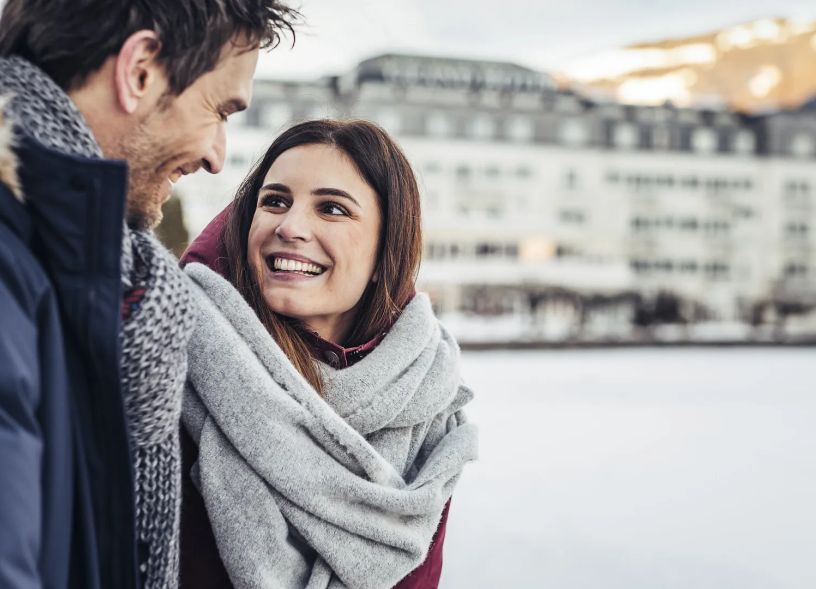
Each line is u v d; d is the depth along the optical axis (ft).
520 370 70.69
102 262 2.56
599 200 165.58
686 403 46.19
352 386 4.17
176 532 3.22
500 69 177.27
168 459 3.11
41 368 2.45
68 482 2.51
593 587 13.79
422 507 3.97
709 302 171.12
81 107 2.80
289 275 4.15
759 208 174.60
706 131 172.24
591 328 160.86
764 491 22.57
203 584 3.95
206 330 3.83
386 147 4.40
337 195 4.17
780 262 174.60
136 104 2.83
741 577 14.71
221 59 2.96
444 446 4.40
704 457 28.19
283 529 3.73
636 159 168.45
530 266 159.63
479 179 160.45
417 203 4.53
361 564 3.83
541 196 162.61
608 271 163.63
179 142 2.98
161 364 2.90
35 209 2.52
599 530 17.58
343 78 164.45
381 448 4.27
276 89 145.18
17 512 2.15
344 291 4.23
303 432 3.80
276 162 4.28
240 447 3.69
